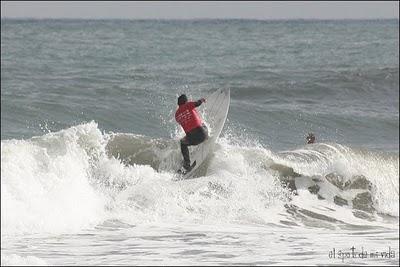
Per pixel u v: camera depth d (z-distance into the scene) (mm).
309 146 61875
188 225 44125
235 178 51750
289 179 54781
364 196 56281
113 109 95938
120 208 45062
